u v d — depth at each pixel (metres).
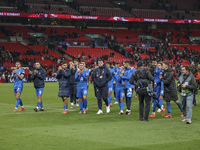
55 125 10.58
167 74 12.26
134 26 63.78
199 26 68.06
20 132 9.27
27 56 46.66
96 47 54.22
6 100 19.69
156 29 64.56
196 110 14.46
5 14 48.22
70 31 57.06
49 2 56.91
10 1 52.62
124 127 10.02
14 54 44.59
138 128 9.83
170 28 66.25
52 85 34.91
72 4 58.81
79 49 52.31
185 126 10.16
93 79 13.52
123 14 61.47
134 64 49.97
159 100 12.88
